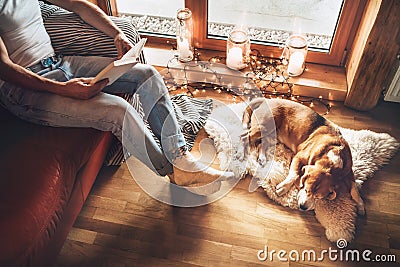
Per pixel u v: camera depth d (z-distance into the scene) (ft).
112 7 7.70
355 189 5.75
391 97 6.88
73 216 5.13
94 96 5.08
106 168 6.17
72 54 5.84
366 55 6.13
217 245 5.33
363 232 5.43
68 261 5.24
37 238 4.28
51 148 4.77
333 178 5.78
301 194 5.71
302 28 7.45
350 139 6.37
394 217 5.56
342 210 5.60
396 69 6.44
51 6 6.03
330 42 7.32
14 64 4.85
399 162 6.15
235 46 6.97
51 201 4.45
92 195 5.87
